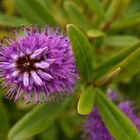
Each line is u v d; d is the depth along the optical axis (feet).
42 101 0.65
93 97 0.71
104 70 0.74
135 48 0.73
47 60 0.61
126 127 0.70
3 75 0.62
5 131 0.83
